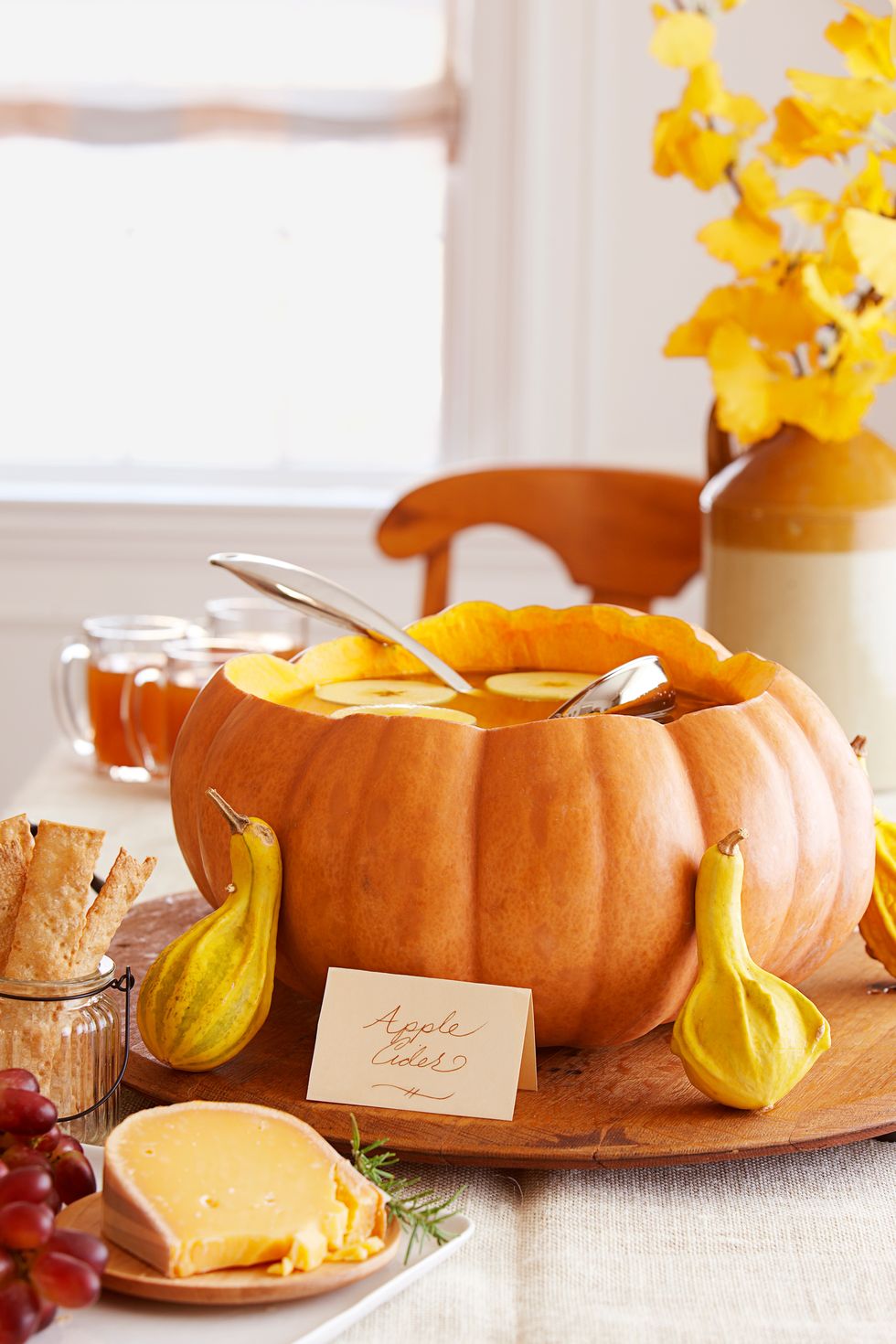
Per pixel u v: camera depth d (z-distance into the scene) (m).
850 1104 1.34
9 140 3.85
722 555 1.86
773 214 3.63
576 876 1.33
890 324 1.82
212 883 1.44
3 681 3.93
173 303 4.12
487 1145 1.30
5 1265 1.14
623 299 3.80
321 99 3.81
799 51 3.68
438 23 3.79
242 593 3.86
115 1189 1.20
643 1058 1.40
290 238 4.08
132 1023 1.44
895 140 1.83
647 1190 1.32
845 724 1.86
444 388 4.07
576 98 3.71
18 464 4.17
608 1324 1.21
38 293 4.11
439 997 1.35
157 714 2.03
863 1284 1.25
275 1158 1.23
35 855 1.33
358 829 1.35
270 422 4.19
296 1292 1.19
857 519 1.82
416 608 3.84
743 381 1.83
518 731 1.36
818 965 1.46
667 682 1.44
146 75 3.82
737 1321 1.22
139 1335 1.17
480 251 3.81
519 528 2.87
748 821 1.37
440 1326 1.21
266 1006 1.37
